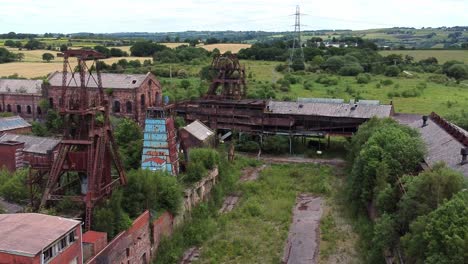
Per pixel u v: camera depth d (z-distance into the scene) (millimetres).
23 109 85125
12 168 54906
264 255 41562
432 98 107125
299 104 75250
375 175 45188
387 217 35906
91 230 35781
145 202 40219
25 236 27516
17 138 57469
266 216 49719
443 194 31703
